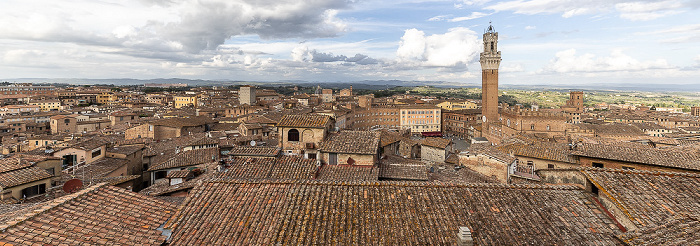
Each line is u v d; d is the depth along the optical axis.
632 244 17.47
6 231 16.05
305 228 20.25
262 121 123.88
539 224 21.14
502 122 141.75
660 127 154.88
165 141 86.00
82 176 49.25
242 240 19.33
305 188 24.28
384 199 23.36
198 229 20.22
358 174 40.41
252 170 40.16
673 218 18.97
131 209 21.16
